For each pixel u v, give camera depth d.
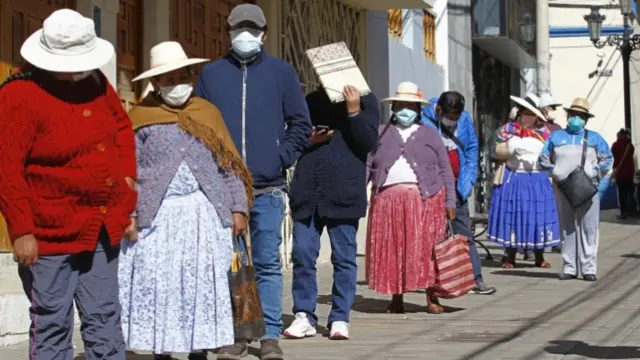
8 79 7.54
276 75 9.99
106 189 7.66
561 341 10.82
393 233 12.81
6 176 7.32
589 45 48.66
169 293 8.66
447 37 29.00
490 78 37.03
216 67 9.99
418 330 11.73
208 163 8.84
